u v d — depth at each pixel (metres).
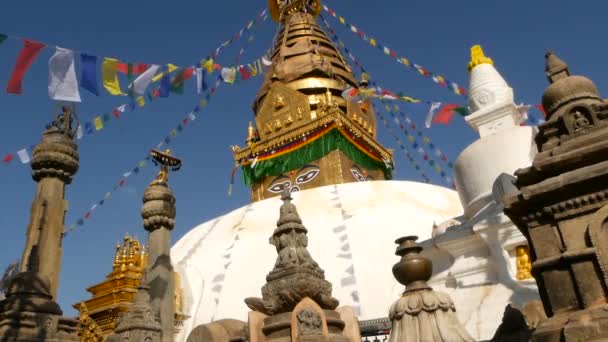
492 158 14.31
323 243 19.22
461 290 12.70
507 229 12.38
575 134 4.80
